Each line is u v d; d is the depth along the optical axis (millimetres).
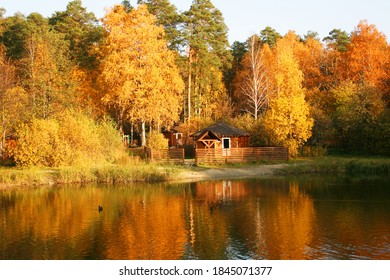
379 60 61250
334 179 36812
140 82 54969
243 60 72625
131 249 17297
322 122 51594
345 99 54500
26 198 29188
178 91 57219
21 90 47500
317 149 50125
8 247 17750
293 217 22344
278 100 48000
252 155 46375
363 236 18547
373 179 36469
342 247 17047
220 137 49719
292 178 37969
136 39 54312
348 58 65562
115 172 37188
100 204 26672
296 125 47500
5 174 35781
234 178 38594
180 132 61844
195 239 18547
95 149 43188
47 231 20234
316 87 66562
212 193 30328
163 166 42844
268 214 23141
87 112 50656
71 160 41438
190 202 26906
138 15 54875
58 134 41656
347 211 23578
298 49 72188
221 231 19781
